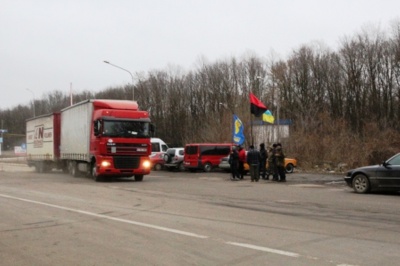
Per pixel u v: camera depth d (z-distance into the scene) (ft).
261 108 106.32
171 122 253.03
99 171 70.38
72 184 67.51
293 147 109.19
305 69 227.61
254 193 53.21
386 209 38.58
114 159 70.54
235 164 75.92
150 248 24.09
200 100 251.60
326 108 211.00
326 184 66.28
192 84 256.32
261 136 124.67
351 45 217.36
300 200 45.65
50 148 97.30
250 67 245.04
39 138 105.81
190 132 211.61
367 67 211.82
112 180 75.97
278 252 22.75
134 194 52.34
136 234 27.84
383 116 194.59
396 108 199.93
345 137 107.86
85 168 78.43
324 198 47.37
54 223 32.12
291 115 192.44
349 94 215.31
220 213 36.47
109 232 28.55
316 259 21.31
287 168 94.38
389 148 99.66
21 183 69.51
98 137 70.64
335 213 36.29
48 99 350.23
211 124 148.66
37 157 106.73
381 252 22.66
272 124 123.75
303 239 25.93
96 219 33.65
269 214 35.86
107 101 74.79
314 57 228.63
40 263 21.52
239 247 23.98
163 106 255.70
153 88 258.16
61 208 39.91
